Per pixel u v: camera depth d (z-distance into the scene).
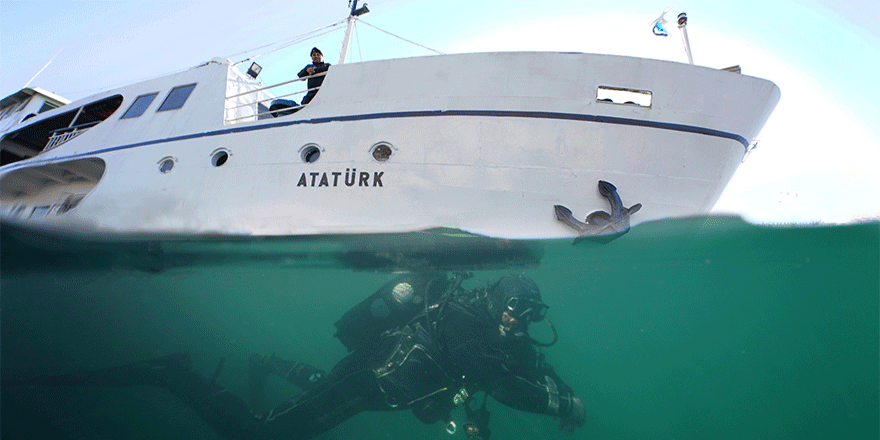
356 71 5.32
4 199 7.89
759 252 4.14
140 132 6.20
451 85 4.98
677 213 4.69
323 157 5.02
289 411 2.38
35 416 2.15
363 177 4.86
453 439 2.66
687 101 4.81
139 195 5.67
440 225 4.64
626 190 4.65
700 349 3.05
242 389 2.90
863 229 3.81
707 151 4.82
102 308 3.41
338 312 3.94
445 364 2.43
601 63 4.84
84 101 7.77
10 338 2.66
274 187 5.05
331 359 3.30
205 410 2.37
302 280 4.44
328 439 2.56
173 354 2.58
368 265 4.62
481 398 3.03
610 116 4.75
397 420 2.76
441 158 4.79
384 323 2.66
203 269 4.70
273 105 6.38
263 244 4.91
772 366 2.85
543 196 4.63
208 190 5.30
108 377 2.35
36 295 3.49
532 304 2.35
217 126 5.61
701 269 4.12
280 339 3.45
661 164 4.73
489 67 4.96
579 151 4.70
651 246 4.39
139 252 5.20
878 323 3.14
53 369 2.40
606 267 4.20
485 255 4.54
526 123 4.77
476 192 4.67
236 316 3.66
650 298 3.67
